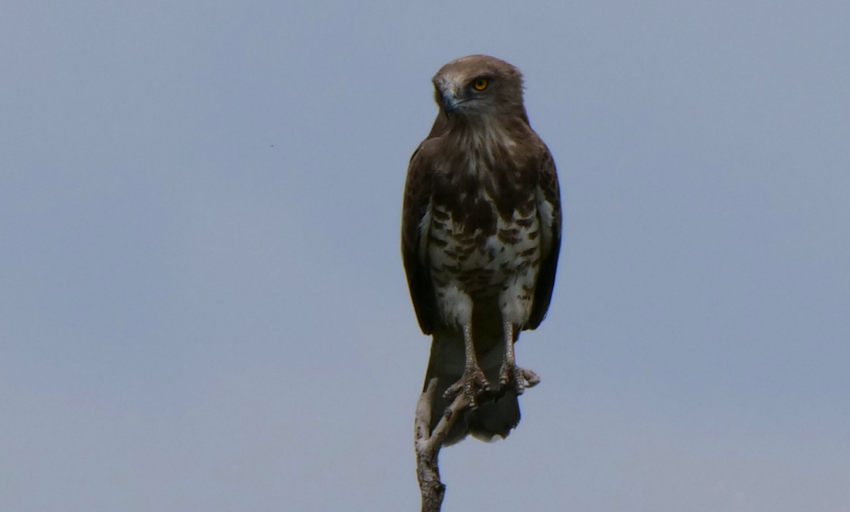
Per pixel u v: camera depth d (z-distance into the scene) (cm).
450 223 1396
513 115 1386
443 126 1438
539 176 1391
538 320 1516
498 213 1388
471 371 1384
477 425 1448
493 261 1409
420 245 1427
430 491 1147
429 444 1156
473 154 1376
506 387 1368
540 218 1414
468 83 1355
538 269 1448
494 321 1474
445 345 1498
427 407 1273
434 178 1388
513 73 1393
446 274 1427
